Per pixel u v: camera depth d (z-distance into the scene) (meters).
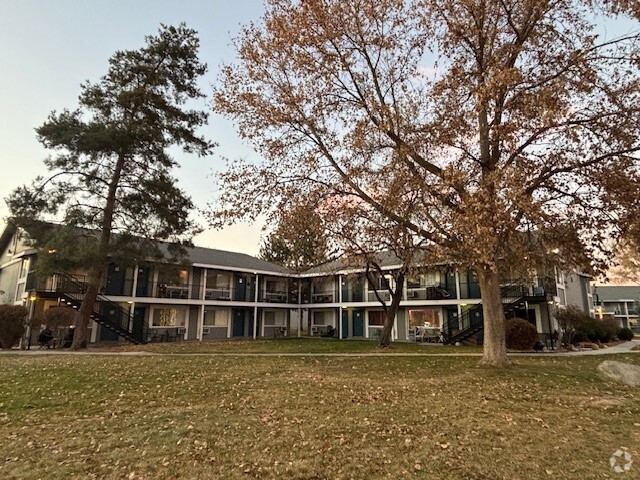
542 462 5.00
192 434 6.21
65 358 15.84
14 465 5.07
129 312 25.97
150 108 21.67
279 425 6.67
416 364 14.23
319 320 36.66
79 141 19.17
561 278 29.69
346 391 9.41
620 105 11.49
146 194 21.00
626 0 10.21
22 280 25.95
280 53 13.49
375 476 4.68
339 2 12.77
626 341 30.95
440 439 5.89
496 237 9.49
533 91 11.09
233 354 18.30
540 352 20.14
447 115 11.90
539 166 11.96
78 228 19.64
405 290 30.61
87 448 5.66
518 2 12.39
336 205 13.91
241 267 32.81
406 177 11.88
